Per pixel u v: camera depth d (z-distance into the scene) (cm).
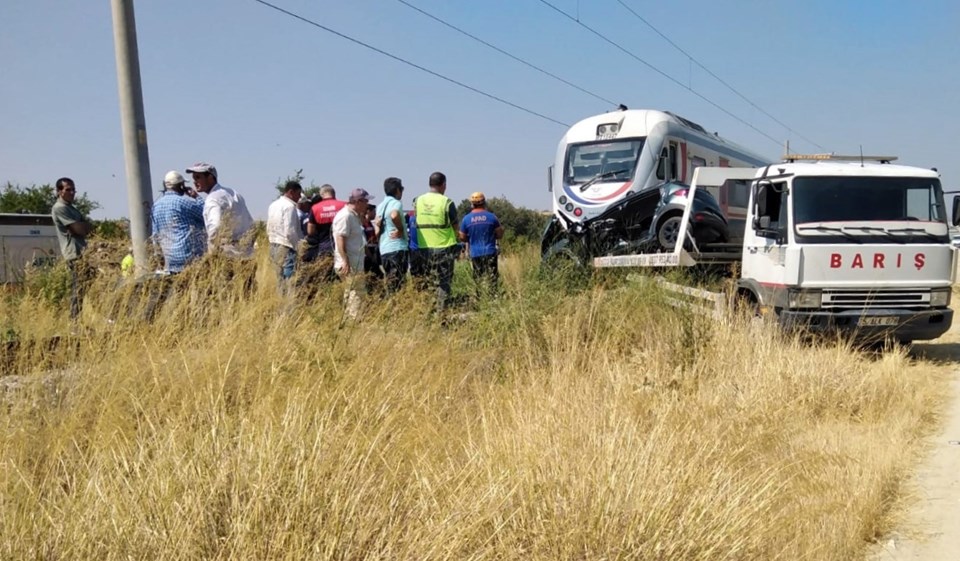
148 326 492
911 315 891
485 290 783
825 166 957
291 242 758
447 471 356
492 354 647
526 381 562
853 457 513
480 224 973
